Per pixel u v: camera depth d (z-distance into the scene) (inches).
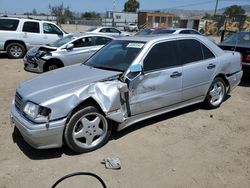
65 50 384.2
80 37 394.3
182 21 2169.0
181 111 234.8
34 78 185.8
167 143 178.7
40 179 140.3
